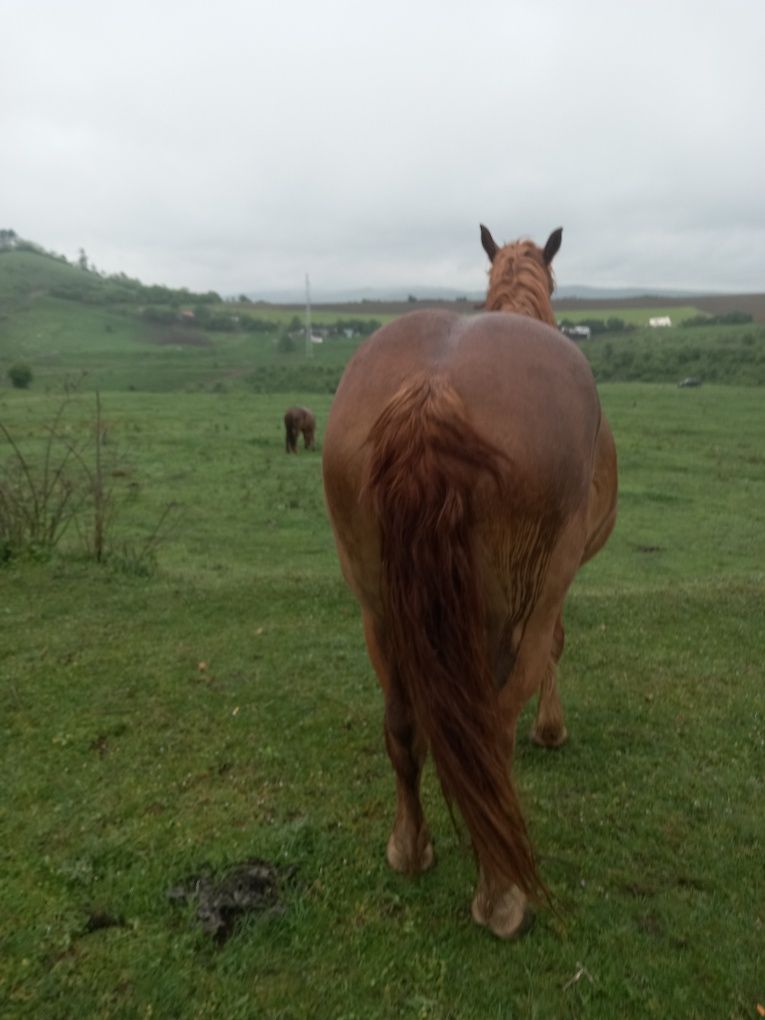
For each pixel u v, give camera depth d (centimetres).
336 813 336
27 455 1850
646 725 431
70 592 664
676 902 285
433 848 305
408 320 254
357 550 240
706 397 3650
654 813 343
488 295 368
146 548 840
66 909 275
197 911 274
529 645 240
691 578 1145
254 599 659
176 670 496
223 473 1923
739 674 505
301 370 6112
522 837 210
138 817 333
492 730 208
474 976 249
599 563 1248
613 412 3181
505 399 218
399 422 208
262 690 468
